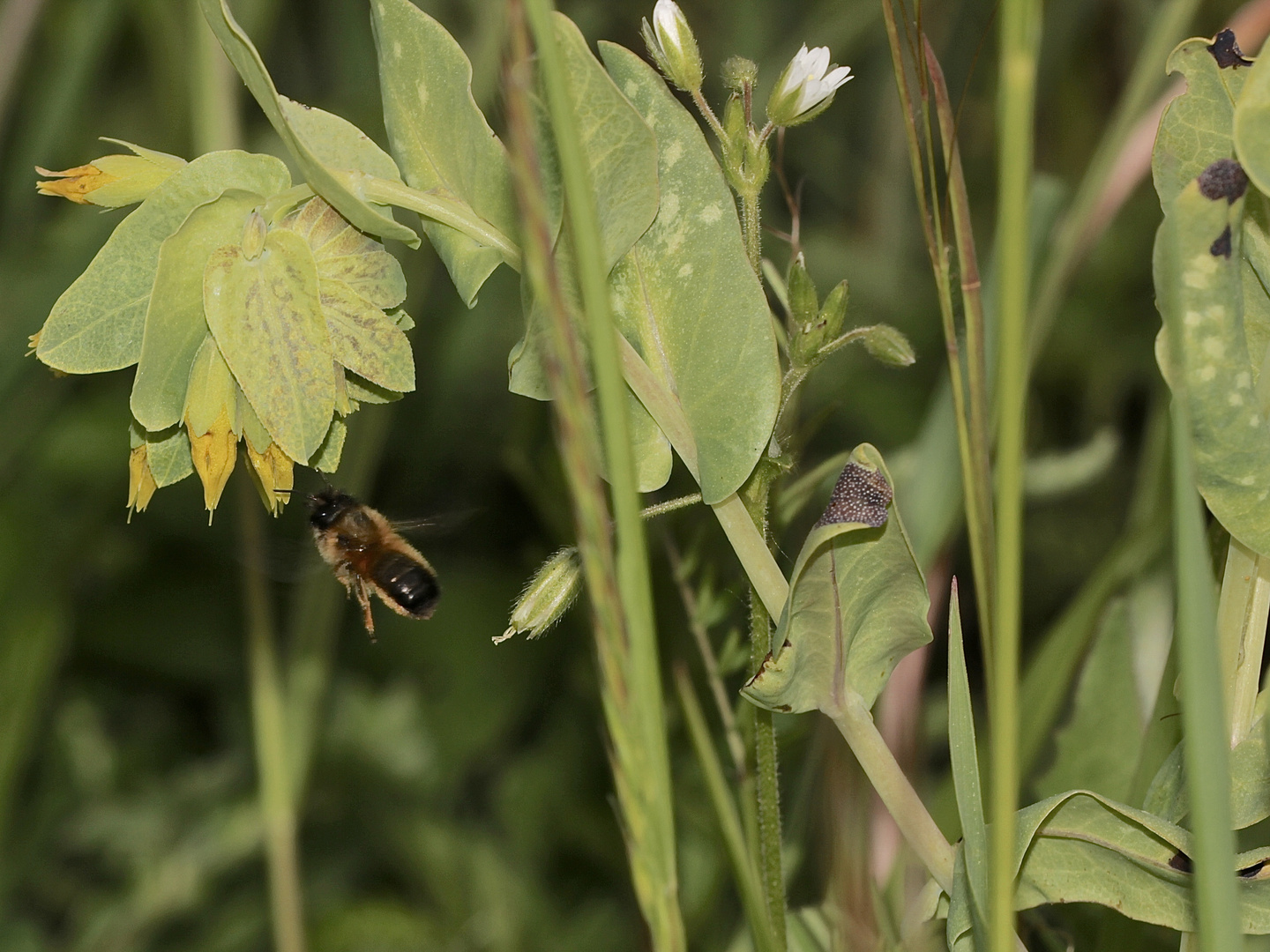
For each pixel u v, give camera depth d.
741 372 0.39
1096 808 0.38
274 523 0.61
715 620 0.44
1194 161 0.39
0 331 0.55
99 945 0.61
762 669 0.39
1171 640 0.41
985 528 0.39
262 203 0.39
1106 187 0.48
